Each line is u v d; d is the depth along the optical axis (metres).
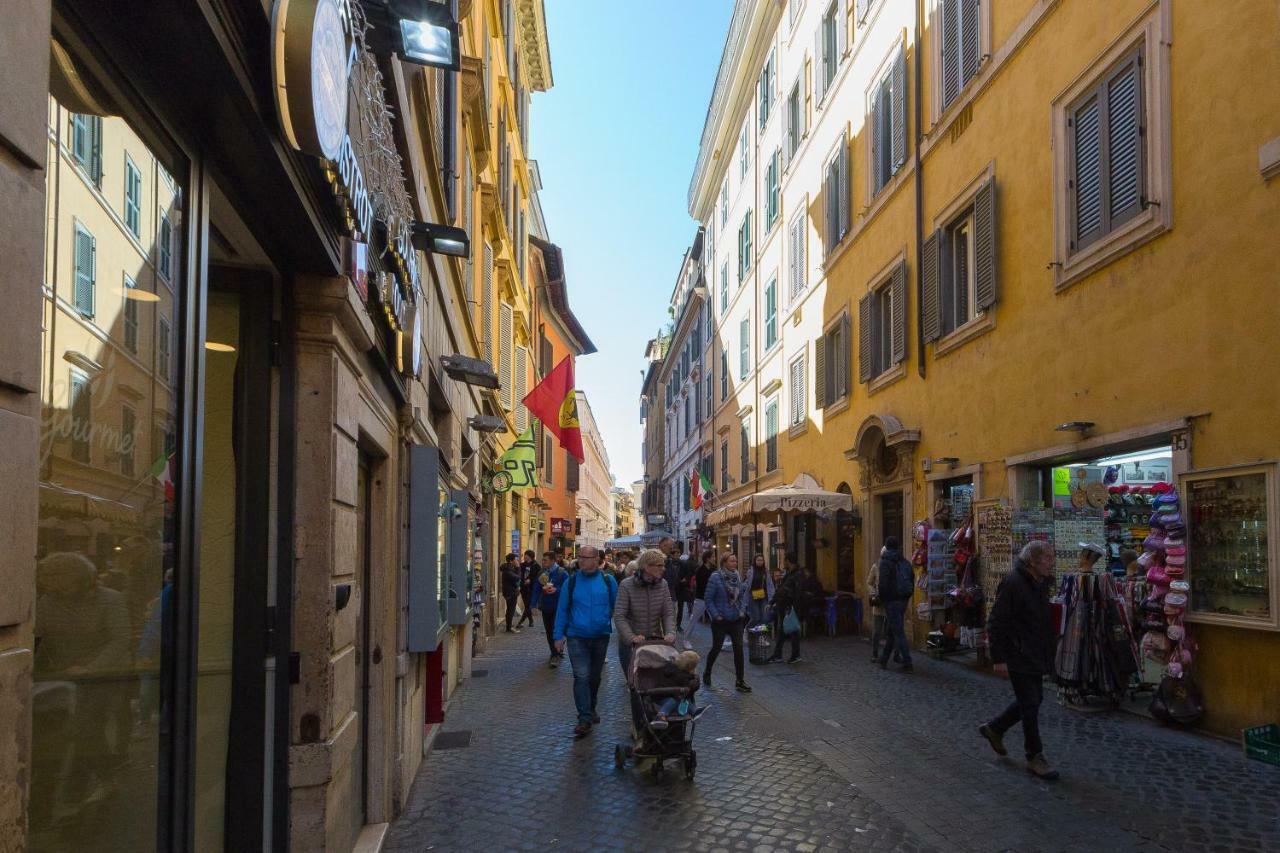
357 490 4.17
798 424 20.92
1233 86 6.83
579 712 7.36
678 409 48.00
